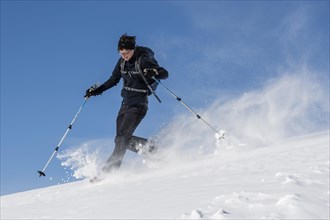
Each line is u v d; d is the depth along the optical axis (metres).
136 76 5.90
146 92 6.00
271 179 2.99
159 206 2.65
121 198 3.26
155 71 5.64
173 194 3.01
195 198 2.70
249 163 4.09
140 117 6.02
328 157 3.72
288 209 2.10
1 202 5.20
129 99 6.01
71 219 2.79
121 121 6.09
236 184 3.01
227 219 2.06
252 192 2.47
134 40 5.80
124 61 5.92
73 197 4.00
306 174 2.94
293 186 2.60
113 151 5.84
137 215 2.52
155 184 3.76
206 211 2.23
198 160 5.71
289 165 3.62
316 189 2.48
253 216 2.08
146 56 5.82
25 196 5.30
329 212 2.05
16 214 3.40
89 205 3.20
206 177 3.63
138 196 3.20
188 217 2.19
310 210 2.07
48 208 3.43
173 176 4.18
